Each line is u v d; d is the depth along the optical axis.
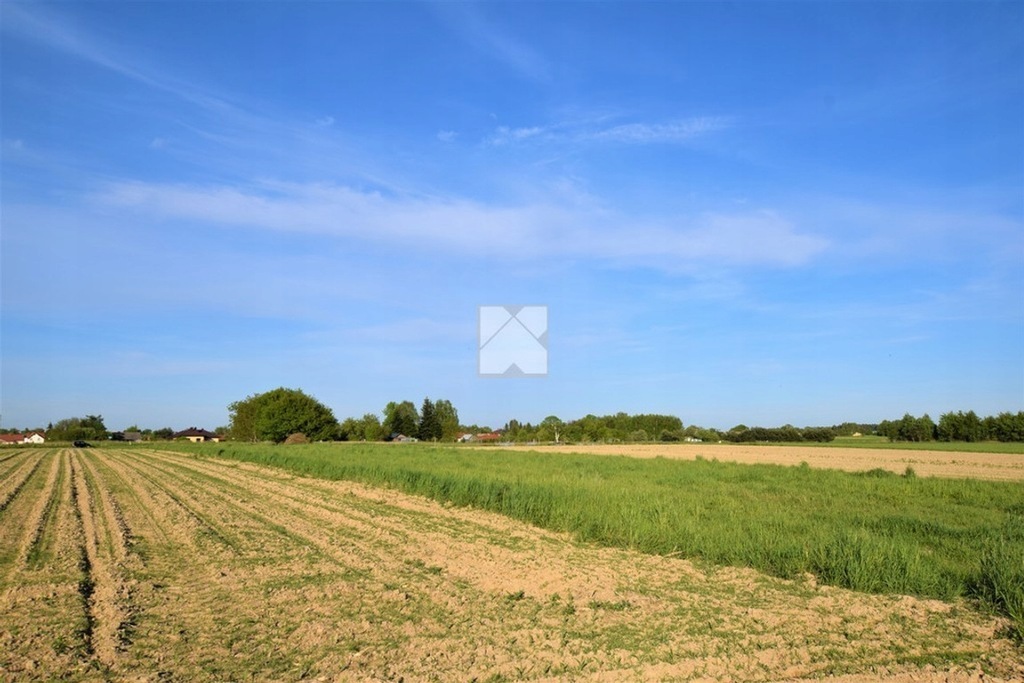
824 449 75.56
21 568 12.57
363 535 16.50
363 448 62.94
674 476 32.78
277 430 87.94
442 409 130.75
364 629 8.80
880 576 11.38
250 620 9.21
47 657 7.67
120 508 22.03
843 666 7.66
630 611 9.75
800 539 14.40
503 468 37.06
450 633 8.66
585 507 17.78
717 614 9.65
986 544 14.04
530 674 7.29
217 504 23.05
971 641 8.55
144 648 8.04
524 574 12.06
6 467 44.47
